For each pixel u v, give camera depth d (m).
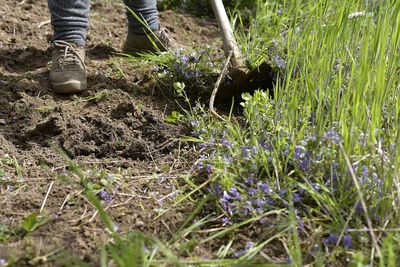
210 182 2.65
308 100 2.89
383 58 2.59
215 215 2.55
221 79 3.35
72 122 3.22
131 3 3.88
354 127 2.53
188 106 3.47
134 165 2.99
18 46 4.14
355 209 2.43
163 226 2.49
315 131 2.68
